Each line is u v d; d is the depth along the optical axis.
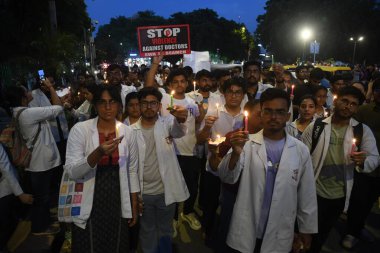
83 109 6.11
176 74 4.97
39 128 4.54
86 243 2.90
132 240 3.82
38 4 16.41
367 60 54.34
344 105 3.58
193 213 5.07
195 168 4.88
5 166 3.69
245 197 2.74
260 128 3.12
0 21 13.65
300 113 4.59
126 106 4.24
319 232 3.71
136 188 3.22
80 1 22.41
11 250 4.29
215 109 4.60
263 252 2.68
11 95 4.45
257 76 5.59
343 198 3.66
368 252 4.34
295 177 2.69
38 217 4.67
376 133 4.44
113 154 2.97
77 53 15.91
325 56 54.09
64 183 2.94
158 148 3.62
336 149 3.67
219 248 3.01
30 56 13.78
